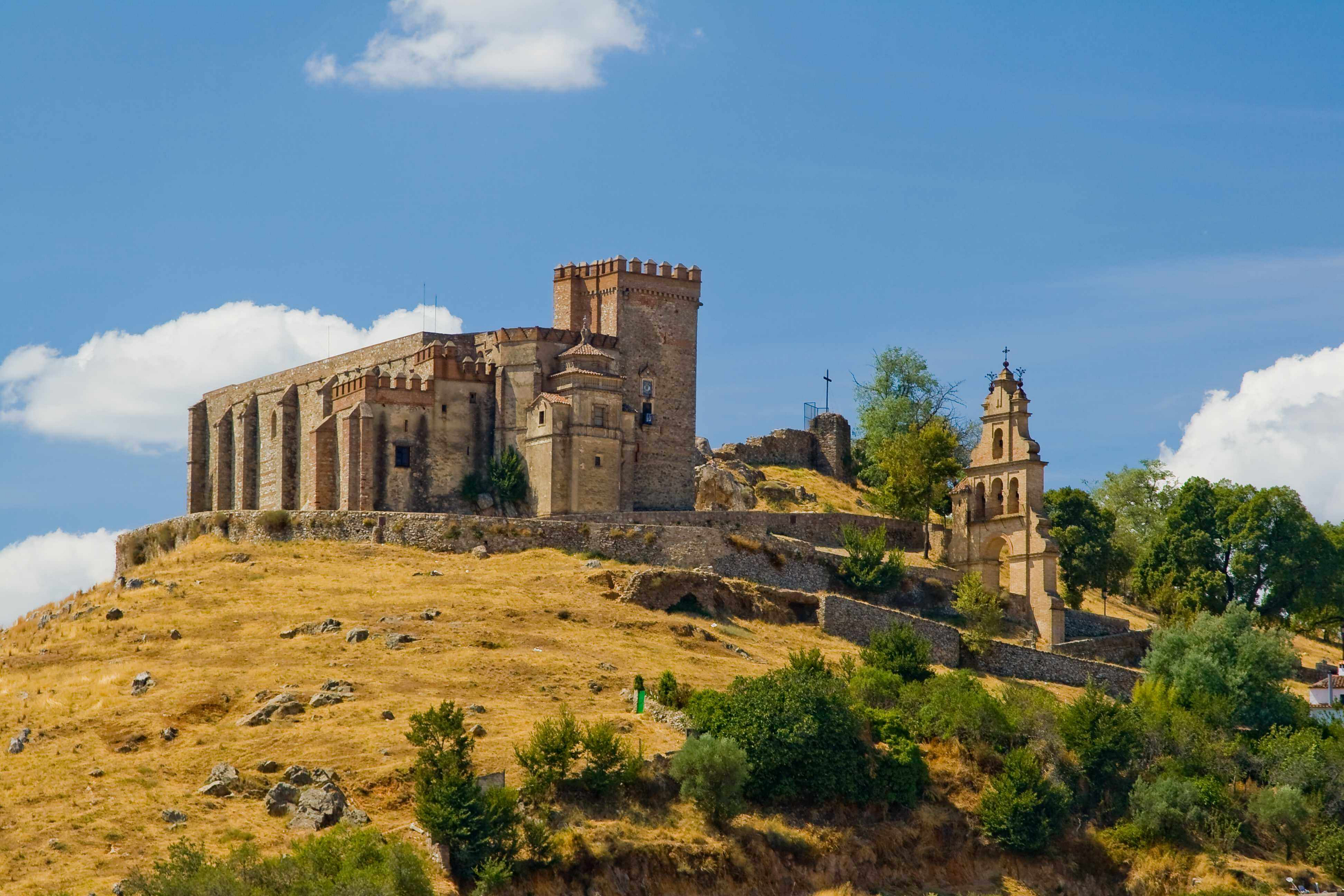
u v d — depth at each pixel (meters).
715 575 127.25
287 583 125.50
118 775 91.50
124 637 114.56
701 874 89.50
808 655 110.31
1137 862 102.06
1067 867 101.31
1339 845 103.75
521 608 119.31
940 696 109.81
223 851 83.50
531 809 89.25
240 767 92.25
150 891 75.62
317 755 92.94
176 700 101.12
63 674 108.19
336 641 112.31
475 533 133.38
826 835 96.25
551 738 91.00
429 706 99.56
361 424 147.88
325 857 77.81
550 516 144.88
